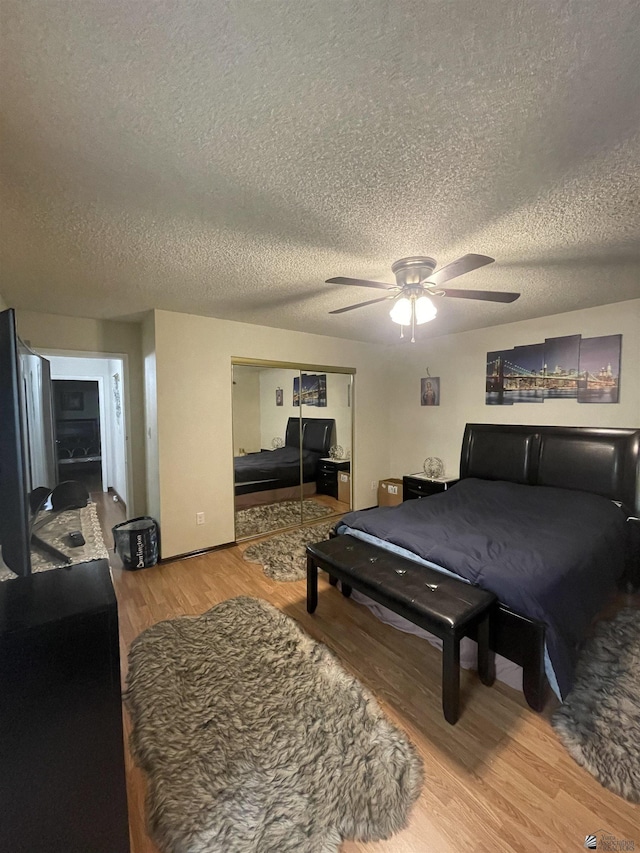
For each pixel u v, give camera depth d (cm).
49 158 123
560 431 341
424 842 118
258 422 401
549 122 111
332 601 269
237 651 210
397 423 517
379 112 106
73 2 75
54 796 97
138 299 291
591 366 331
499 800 130
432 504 311
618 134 115
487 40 85
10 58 87
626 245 198
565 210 162
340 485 484
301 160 127
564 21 81
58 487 242
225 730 158
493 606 182
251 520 401
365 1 76
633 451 295
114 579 303
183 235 180
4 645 90
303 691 180
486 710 171
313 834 119
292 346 418
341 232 179
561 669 165
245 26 81
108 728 103
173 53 87
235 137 115
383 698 179
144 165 128
